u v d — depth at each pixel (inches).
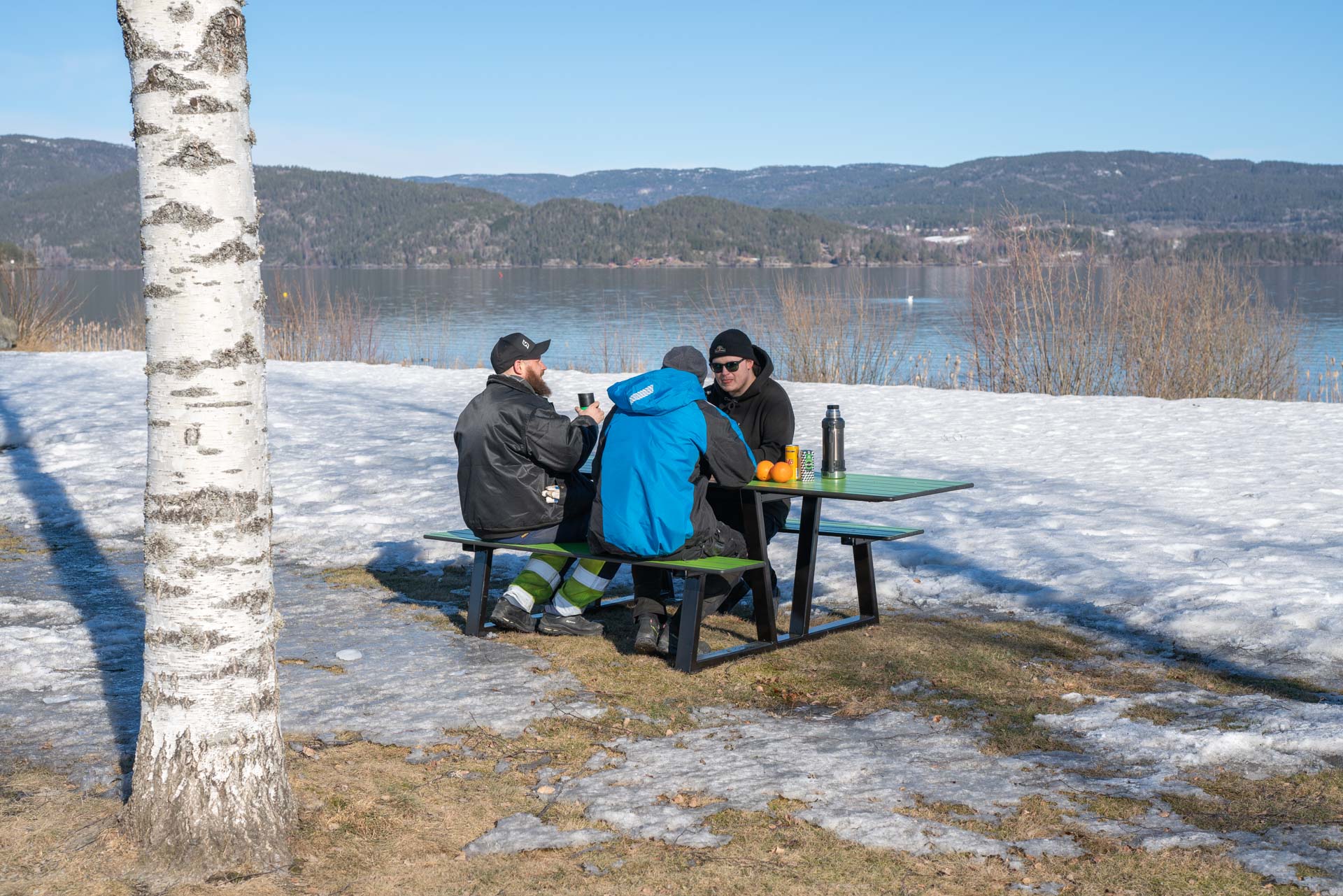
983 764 147.7
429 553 275.9
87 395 563.8
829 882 115.3
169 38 114.5
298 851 123.3
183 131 115.1
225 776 121.0
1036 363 709.3
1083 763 148.1
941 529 290.2
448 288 4404.5
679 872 117.8
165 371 118.3
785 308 773.9
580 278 6392.7
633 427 190.7
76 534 300.7
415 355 1067.9
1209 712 165.6
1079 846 123.0
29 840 125.1
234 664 121.0
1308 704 167.6
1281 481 352.2
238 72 118.6
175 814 120.9
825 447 209.3
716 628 214.8
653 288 4087.1
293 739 154.7
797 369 756.6
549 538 207.5
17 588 244.4
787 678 185.5
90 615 221.5
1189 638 203.0
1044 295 709.9
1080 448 437.4
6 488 354.3
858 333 776.9
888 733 159.8
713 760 148.4
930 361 842.2
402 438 451.8
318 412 529.0
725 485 194.7
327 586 248.8
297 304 925.2
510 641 206.4
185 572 119.3
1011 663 191.6
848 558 263.1
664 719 165.9
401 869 119.7
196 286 116.8
